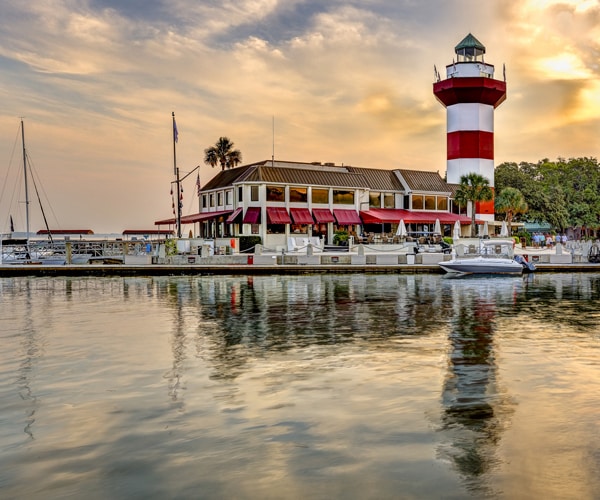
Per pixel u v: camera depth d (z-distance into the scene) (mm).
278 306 23938
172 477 6957
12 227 79000
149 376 12000
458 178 78062
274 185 60750
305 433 8398
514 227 84750
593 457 7469
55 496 6523
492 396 10328
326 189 64188
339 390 10773
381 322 19453
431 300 26234
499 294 29141
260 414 9344
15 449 7934
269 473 7023
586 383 11250
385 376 11844
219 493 6535
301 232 63062
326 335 16859
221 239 53625
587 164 110812
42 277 41344
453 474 6945
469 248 50219
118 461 7465
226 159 91812
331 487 6633
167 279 39156
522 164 113750
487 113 78625
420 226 69375
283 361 13320
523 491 6516
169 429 8648
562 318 20562
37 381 11641
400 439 8125
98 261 48406
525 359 13469
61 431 8633
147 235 89000
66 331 17938
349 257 46281
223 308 23359
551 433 8359
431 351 14430
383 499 6348
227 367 12766
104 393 10719
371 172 72250
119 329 18297
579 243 59562
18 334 17406
